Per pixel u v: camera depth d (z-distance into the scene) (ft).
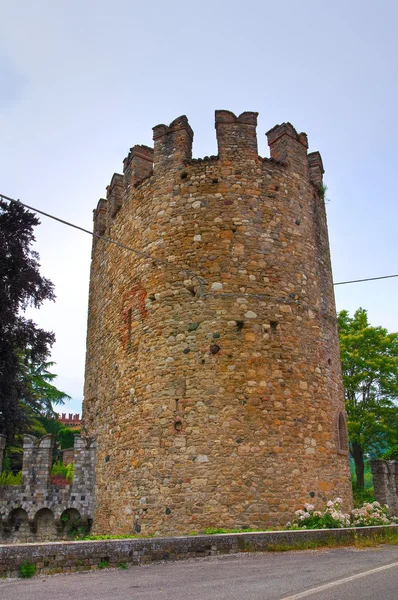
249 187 53.83
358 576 26.61
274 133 59.88
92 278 75.41
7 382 84.94
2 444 67.10
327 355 54.24
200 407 47.01
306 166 59.93
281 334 50.42
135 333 54.49
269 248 52.65
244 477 45.01
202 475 45.14
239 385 47.47
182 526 44.37
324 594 22.72
